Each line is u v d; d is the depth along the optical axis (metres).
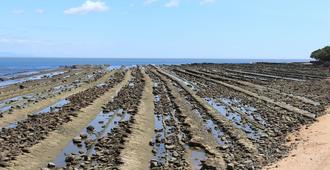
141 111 42.56
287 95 58.56
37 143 27.83
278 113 43.62
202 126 36.28
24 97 54.88
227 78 89.69
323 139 29.80
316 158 24.95
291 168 23.42
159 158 26.36
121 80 82.12
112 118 39.53
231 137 32.34
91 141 29.89
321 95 58.34
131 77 92.38
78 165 24.34
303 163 24.19
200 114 42.50
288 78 89.31
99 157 25.69
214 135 33.09
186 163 25.12
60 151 27.42
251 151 28.00
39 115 39.34
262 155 27.06
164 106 47.44
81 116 39.06
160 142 30.31
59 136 30.69
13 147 26.55
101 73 107.75
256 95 58.84
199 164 25.28
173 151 27.91
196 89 67.94
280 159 25.86
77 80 84.88
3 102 49.94
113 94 57.75
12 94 58.06
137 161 25.27
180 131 34.19
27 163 23.97
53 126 33.34
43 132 31.11
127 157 25.69
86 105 45.50
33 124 34.34
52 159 25.61
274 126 36.97
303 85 73.00
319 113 42.41
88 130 33.97
